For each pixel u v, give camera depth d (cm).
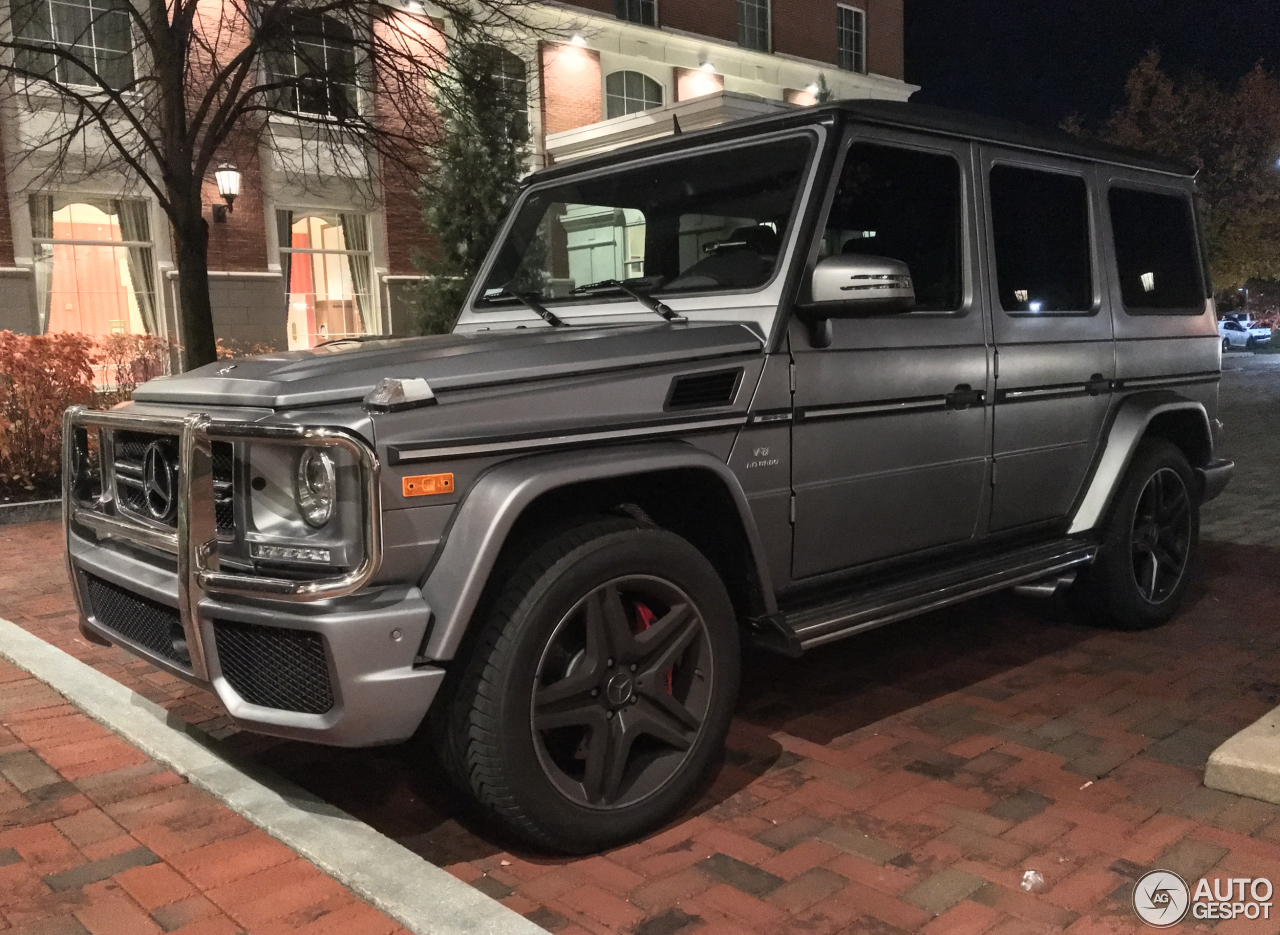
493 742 265
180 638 300
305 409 267
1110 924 250
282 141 1631
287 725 265
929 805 315
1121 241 481
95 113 1030
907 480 374
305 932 242
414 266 1758
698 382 314
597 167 418
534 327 395
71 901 256
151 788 321
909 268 377
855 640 489
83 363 917
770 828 303
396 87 1300
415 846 298
